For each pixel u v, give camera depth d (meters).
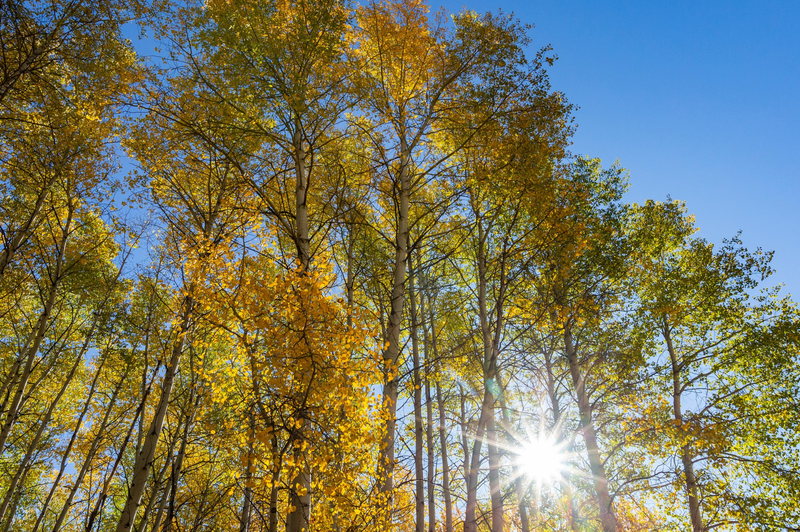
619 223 9.90
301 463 3.80
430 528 7.78
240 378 4.26
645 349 10.05
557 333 8.80
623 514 9.55
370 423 4.23
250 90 5.52
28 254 8.32
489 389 5.79
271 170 6.51
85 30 6.86
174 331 6.22
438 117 6.95
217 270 4.48
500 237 8.02
